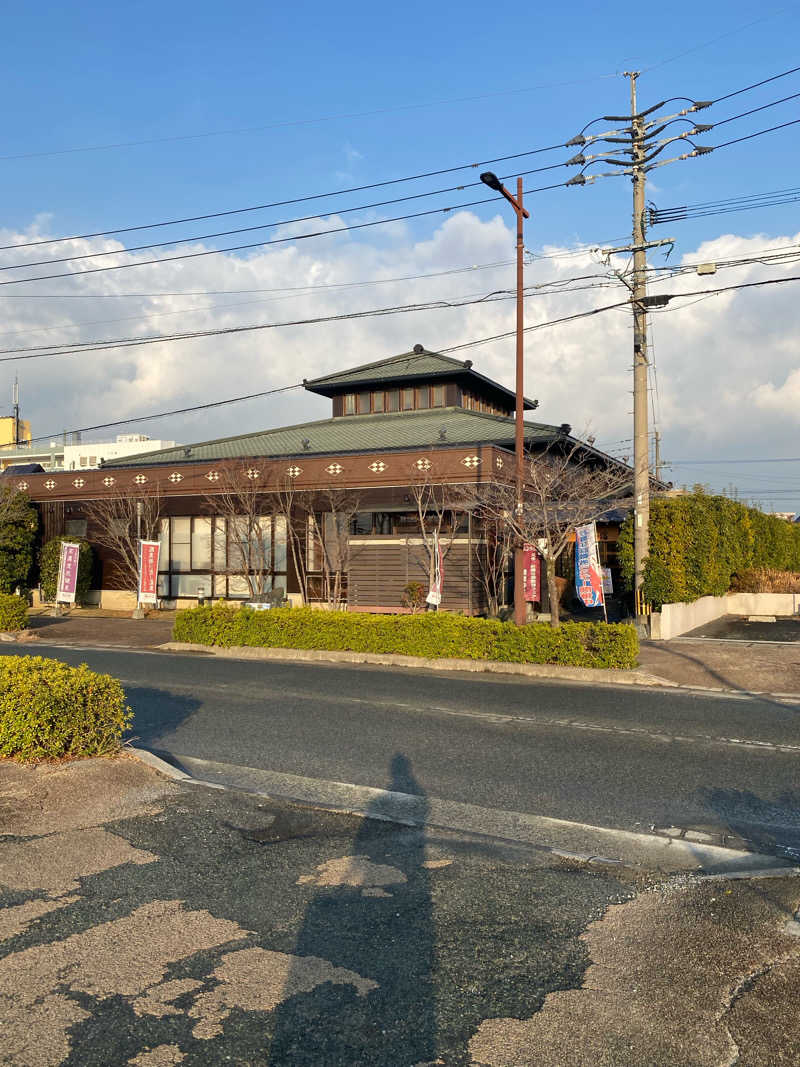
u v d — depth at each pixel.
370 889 5.04
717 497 22.62
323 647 17.14
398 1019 3.55
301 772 7.93
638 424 18.38
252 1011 3.60
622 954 4.20
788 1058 3.32
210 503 25.62
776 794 7.16
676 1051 3.36
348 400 32.31
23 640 20.45
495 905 4.81
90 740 7.77
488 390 32.69
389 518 23.77
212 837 5.98
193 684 13.38
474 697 12.14
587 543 18.42
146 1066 3.20
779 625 21.05
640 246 17.89
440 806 6.83
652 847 5.88
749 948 4.29
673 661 15.17
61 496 29.16
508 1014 3.61
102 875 5.20
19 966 3.98
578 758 8.45
